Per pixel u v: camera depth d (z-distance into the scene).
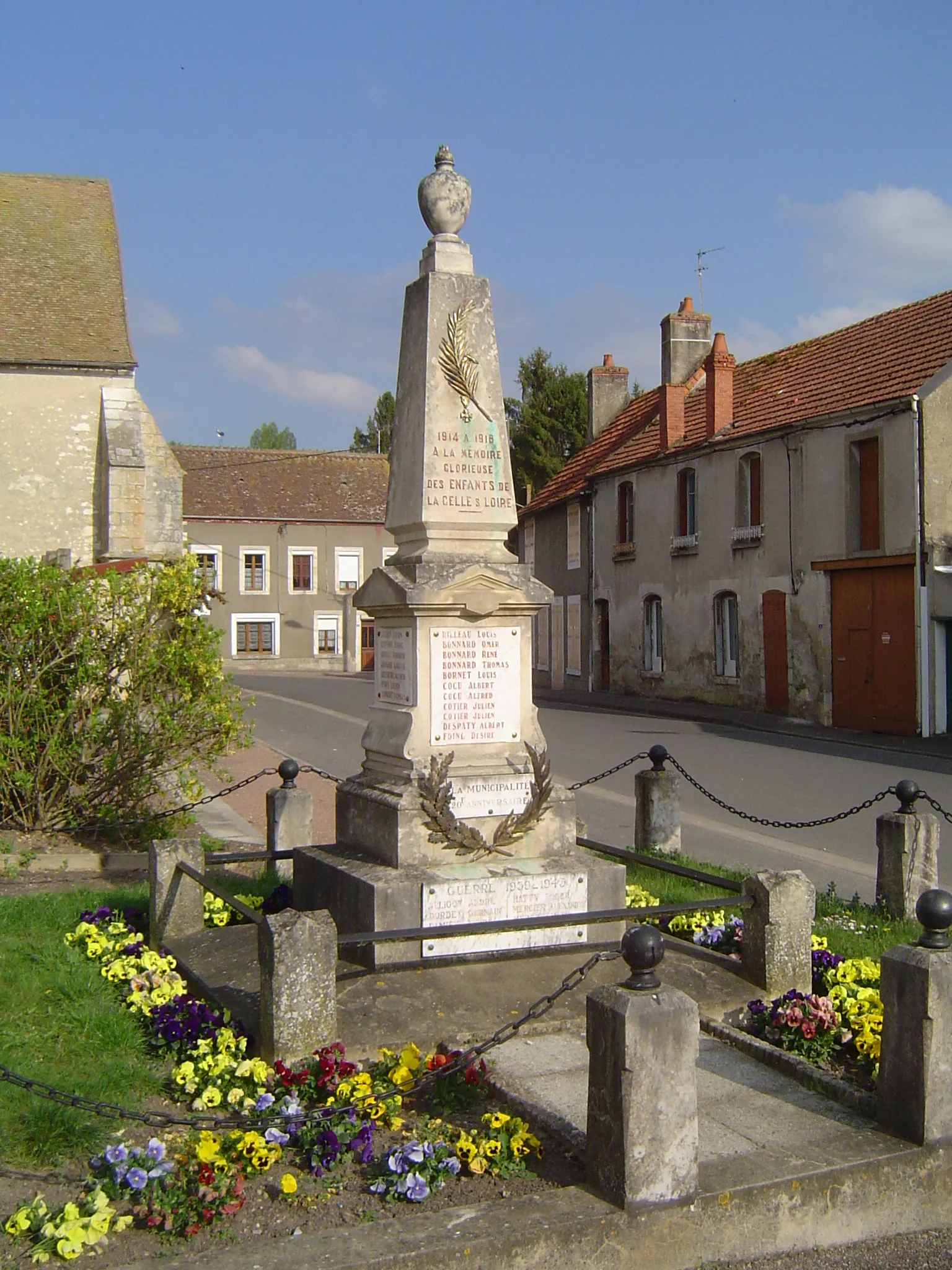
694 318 31.70
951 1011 4.74
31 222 27.75
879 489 22.41
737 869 10.41
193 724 11.50
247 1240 4.18
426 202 7.70
